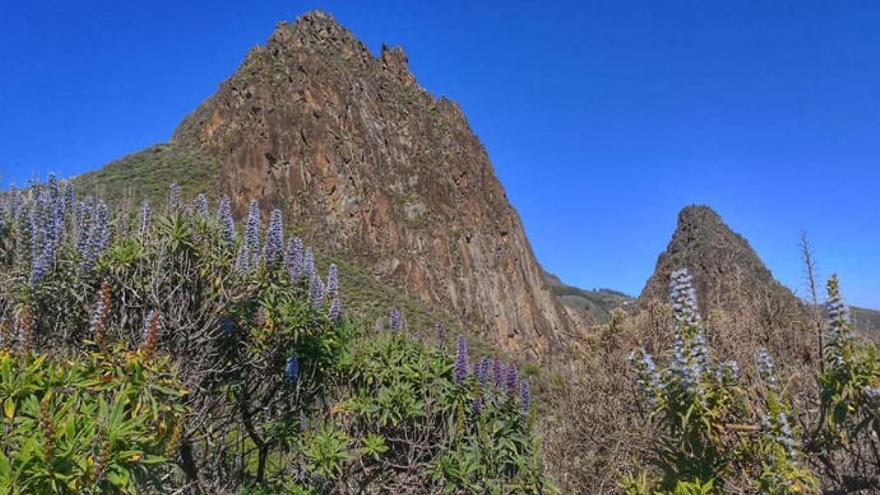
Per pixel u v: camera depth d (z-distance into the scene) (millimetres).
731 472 3398
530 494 5230
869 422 3287
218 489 5207
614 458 7047
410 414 5203
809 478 3162
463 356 5332
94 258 4805
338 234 54094
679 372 3484
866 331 3814
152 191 36406
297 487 4941
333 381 5645
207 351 4938
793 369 4625
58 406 3248
